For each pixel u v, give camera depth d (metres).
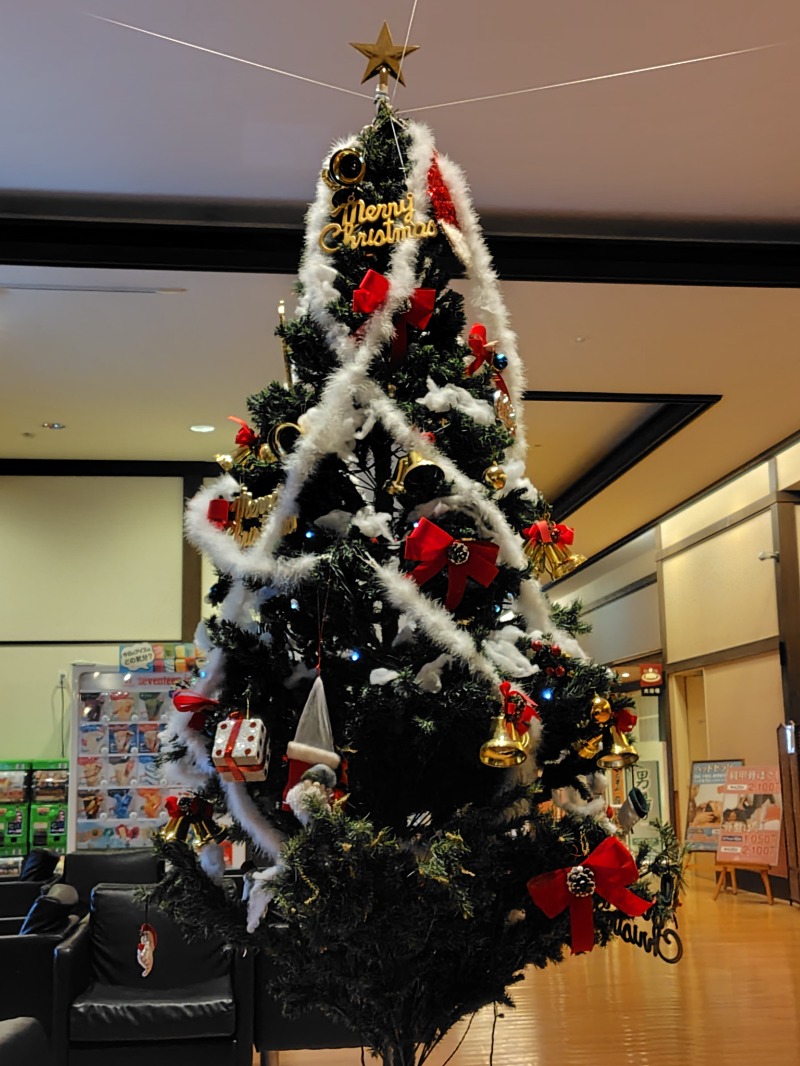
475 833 1.91
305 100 4.32
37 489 8.45
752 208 5.28
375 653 2.07
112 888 4.58
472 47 3.99
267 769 2.00
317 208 2.39
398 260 2.17
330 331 2.20
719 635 11.24
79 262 5.17
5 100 4.29
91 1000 4.13
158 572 8.38
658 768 12.98
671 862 2.13
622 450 9.30
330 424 2.03
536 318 6.12
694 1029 5.19
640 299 5.86
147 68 4.10
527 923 2.11
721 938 7.72
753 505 10.41
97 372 6.70
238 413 7.51
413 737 2.01
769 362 6.94
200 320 5.94
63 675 8.16
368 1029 2.16
